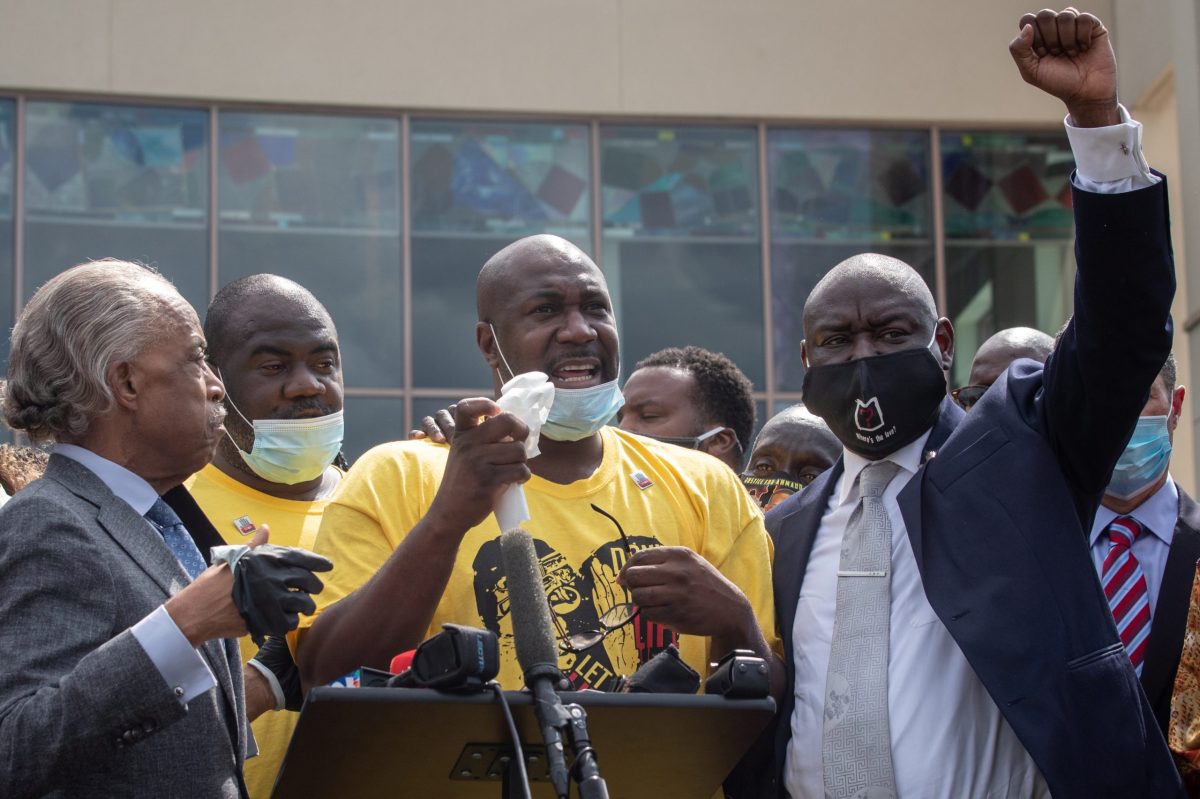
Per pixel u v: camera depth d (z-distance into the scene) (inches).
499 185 496.4
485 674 106.8
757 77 509.0
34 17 477.4
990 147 520.4
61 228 473.4
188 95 481.4
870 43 515.5
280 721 162.6
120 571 116.0
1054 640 139.7
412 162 493.0
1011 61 518.9
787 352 502.0
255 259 481.4
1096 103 137.3
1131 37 494.6
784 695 153.3
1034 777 146.2
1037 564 142.6
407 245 489.1
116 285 122.7
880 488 159.3
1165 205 138.3
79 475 120.3
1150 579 173.2
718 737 117.5
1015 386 153.7
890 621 151.0
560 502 151.9
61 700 107.3
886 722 145.8
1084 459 146.2
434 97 493.7
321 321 185.3
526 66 499.2
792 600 158.4
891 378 157.6
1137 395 141.6
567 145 501.7
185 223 480.1
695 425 233.9
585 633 145.4
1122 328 138.6
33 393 120.3
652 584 138.1
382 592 130.0
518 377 131.0
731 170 508.4
